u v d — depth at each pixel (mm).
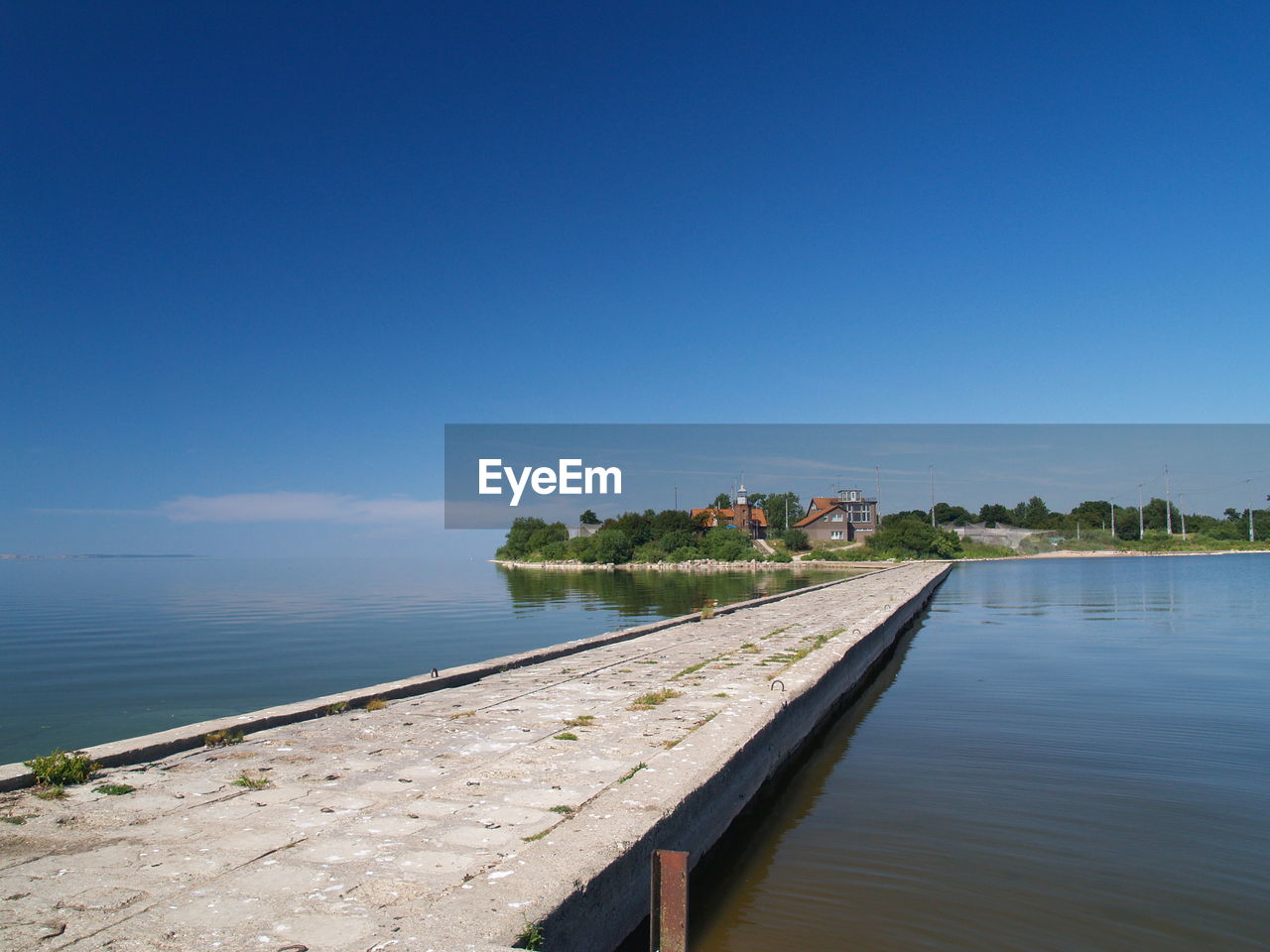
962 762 10859
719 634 18500
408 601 41781
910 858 7551
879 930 6168
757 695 10922
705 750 8070
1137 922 6293
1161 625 27016
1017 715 13656
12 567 134875
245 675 18188
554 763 7574
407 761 7617
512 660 13438
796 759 11047
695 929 6176
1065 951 5871
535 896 4637
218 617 33531
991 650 21844
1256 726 12594
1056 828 8289
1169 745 11523
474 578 71125
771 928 6203
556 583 57750
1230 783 9711
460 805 6336
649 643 16922
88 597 47844
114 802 6367
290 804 6340
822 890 6887
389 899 4629
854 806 9047
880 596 30125
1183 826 8312
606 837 5668
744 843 7910
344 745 8188
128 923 4328
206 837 5629
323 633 26844
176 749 7852
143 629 28859
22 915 4418
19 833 5691
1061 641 23375
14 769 6805
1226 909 6488
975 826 8367
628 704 10305
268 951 4016
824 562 83250
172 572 100812
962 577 58438
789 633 18531
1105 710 13891
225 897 4656
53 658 21125
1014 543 111312
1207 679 16703
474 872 5035
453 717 9523
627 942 5551
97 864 5160
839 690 14586
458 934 4188
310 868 5094
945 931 6137
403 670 18750
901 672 18641
